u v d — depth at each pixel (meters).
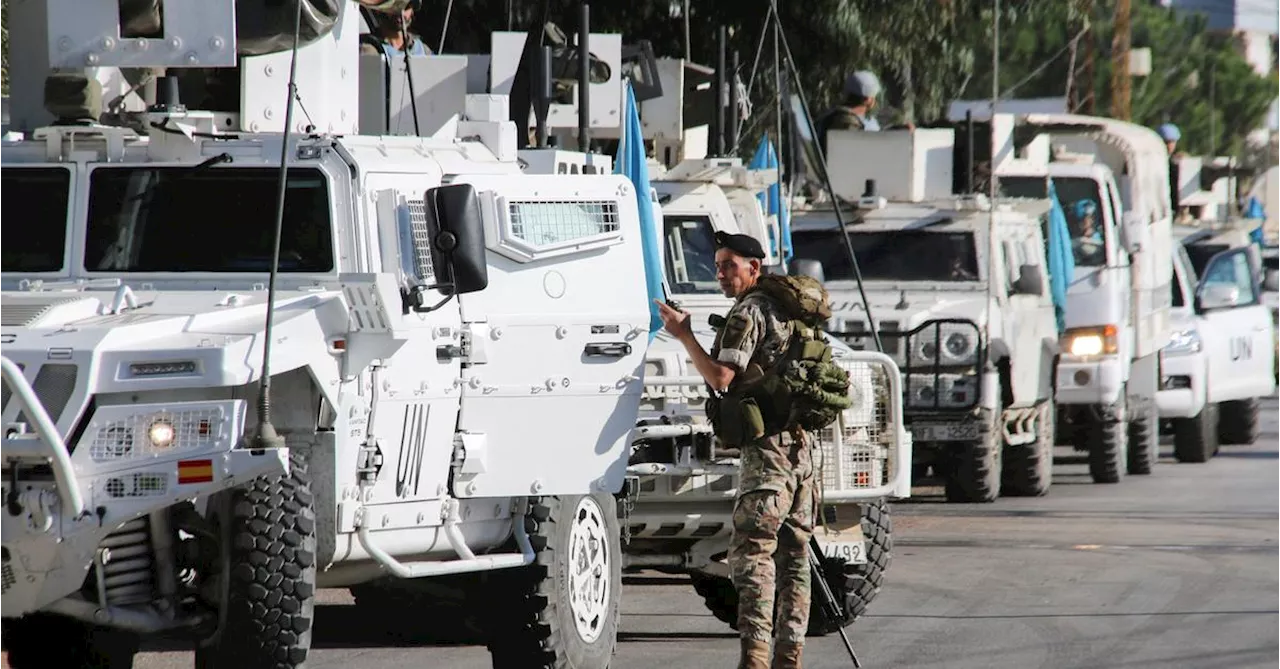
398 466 32.00
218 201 32.50
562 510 34.16
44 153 33.09
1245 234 99.12
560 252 34.12
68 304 30.00
